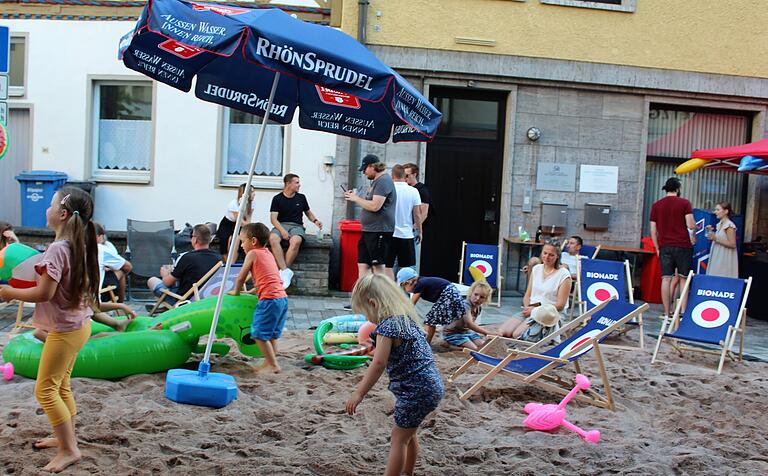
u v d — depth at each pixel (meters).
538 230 13.52
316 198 13.06
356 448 5.24
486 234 13.83
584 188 13.78
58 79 12.98
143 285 12.07
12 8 12.90
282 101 7.08
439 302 8.35
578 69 13.56
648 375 8.00
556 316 8.14
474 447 5.42
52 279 4.32
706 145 14.30
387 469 4.46
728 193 14.39
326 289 12.23
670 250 11.56
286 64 5.41
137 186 13.06
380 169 10.35
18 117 13.20
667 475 5.16
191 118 12.98
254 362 7.57
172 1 5.51
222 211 13.08
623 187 13.89
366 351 7.99
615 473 5.13
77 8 12.87
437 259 13.75
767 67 14.08
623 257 13.89
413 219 11.04
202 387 6.00
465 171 13.75
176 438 5.22
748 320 12.97
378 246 10.47
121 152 13.24
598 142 13.77
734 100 14.09
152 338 6.76
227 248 11.62
